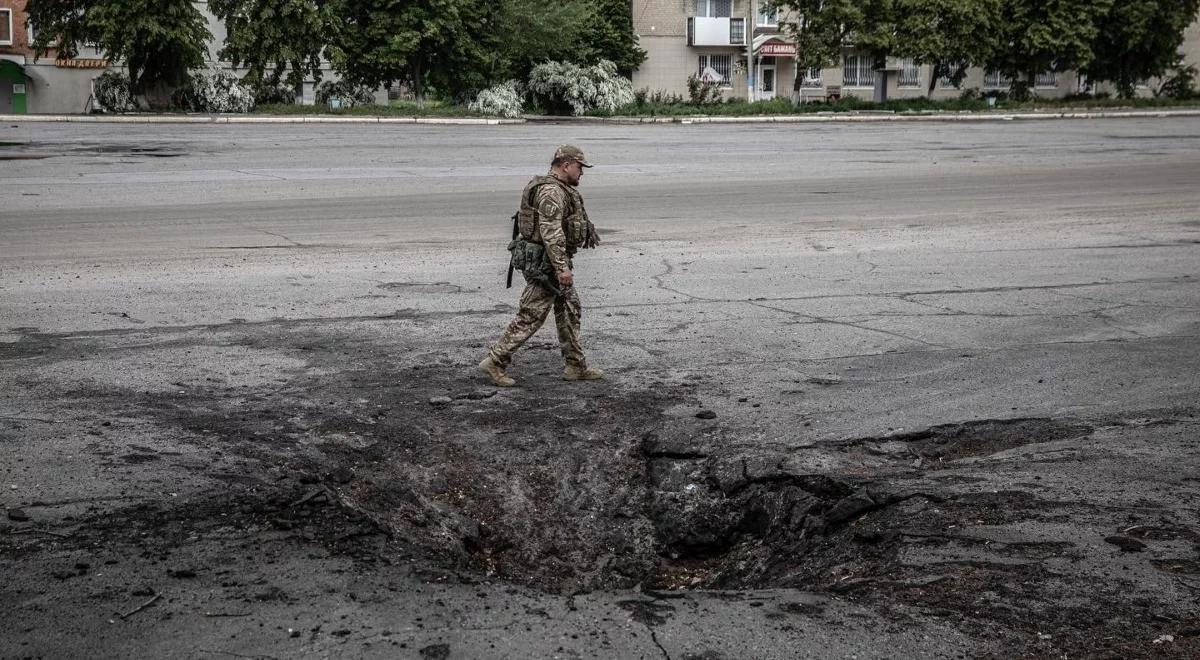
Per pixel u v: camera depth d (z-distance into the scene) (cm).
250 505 495
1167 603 407
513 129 3506
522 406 673
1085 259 1243
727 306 974
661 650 370
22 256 1152
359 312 925
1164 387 716
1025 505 508
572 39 5234
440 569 442
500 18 4841
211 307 929
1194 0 5578
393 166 2230
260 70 4241
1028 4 5353
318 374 730
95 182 1861
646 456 606
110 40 3881
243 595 404
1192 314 950
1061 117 4619
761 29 6219
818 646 375
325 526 477
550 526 543
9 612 384
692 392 705
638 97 5584
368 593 412
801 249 1295
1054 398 692
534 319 711
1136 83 5906
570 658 362
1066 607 405
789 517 532
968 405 676
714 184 1991
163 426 605
